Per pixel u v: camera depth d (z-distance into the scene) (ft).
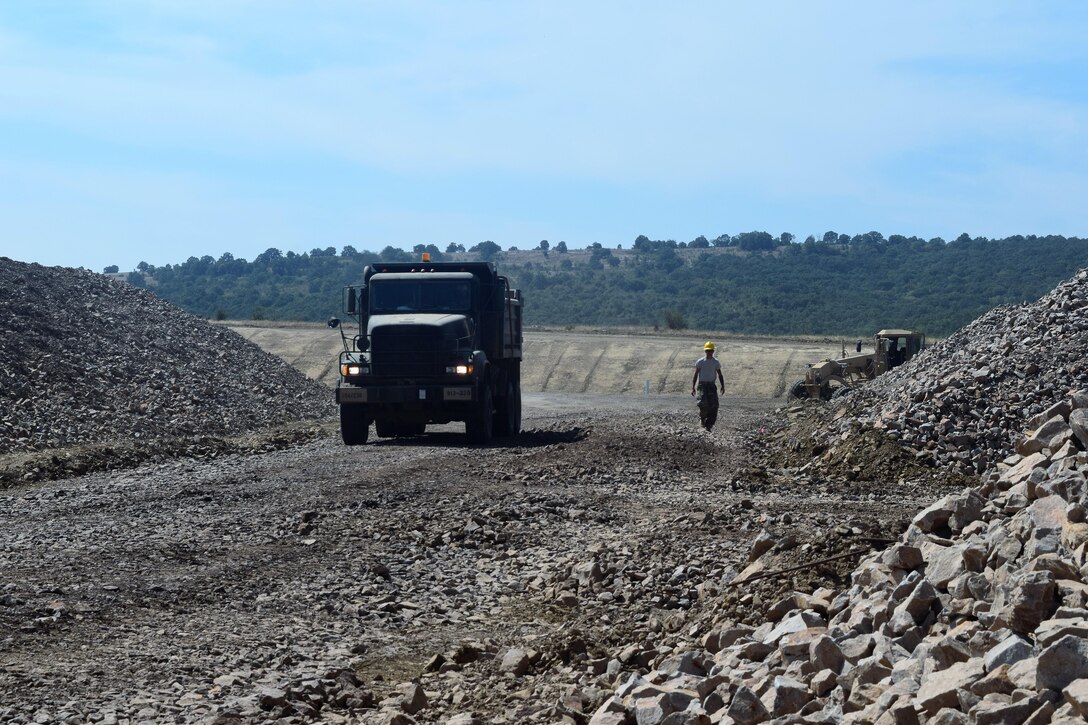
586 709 25.68
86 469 76.54
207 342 143.95
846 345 270.26
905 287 555.69
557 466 73.15
